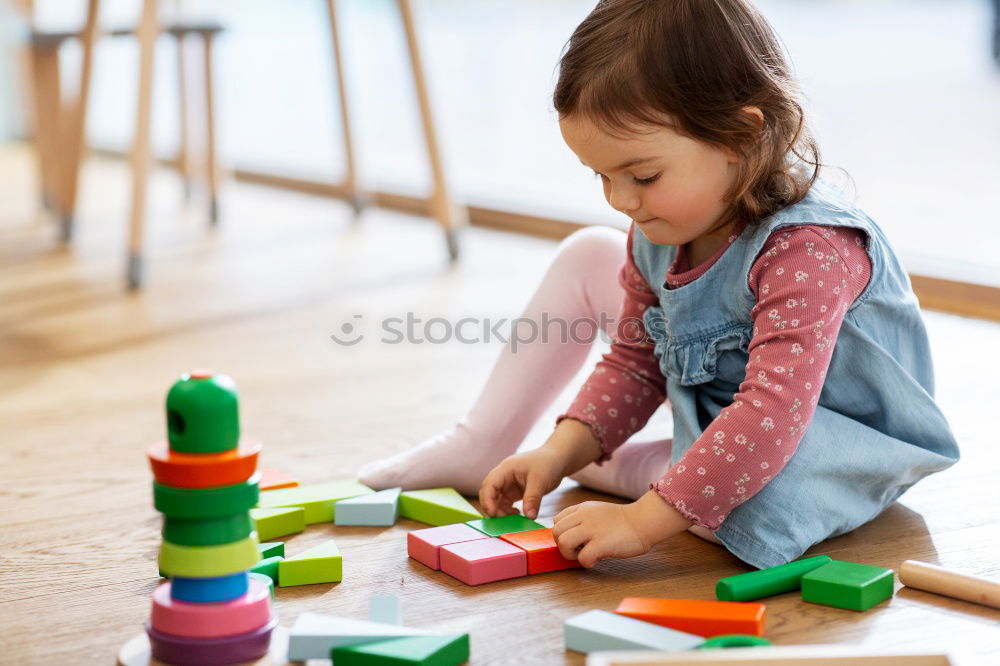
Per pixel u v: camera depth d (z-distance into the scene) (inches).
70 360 79.6
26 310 95.6
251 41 161.5
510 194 129.1
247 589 35.3
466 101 132.8
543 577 42.4
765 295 41.8
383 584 41.9
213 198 133.2
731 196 41.8
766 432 39.6
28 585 42.7
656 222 42.4
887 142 97.2
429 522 48.4
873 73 98.0
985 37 91.0
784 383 39.8
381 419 64.8
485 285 100.4
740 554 42.4
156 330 87.9
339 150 153.0
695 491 40.1
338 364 77.5
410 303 94.6
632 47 40.3
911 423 45.7
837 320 40.9
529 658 35.5
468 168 135.0
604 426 47.8
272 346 82.5
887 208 97.3
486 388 52.4
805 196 42.6
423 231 127.3
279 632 37.2
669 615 35.9
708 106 40.2
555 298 51.7
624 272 49.5
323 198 151.9
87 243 125.6
